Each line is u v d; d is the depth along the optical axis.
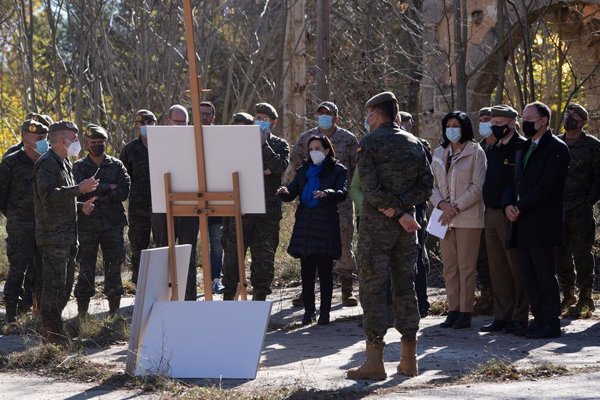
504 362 8.12
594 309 11.30
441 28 17.38
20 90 24.84
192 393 7.22
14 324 10.65
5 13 21.94
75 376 8.04
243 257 8.41
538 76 22.50
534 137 9.59
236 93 23.77
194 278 11.24
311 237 10.72
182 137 8.38
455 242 10.34
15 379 7.98
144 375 7.83
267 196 11.33
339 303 12.61
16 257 10.93
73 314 11.64
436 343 9.37
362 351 9.15
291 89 21.95
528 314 10.27
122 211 11.36
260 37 25.39
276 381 7.72
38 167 9.20
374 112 7.59
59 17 21.56
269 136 11.55
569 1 16.08
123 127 22.28
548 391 7.07
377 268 7.49
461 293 10.27
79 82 21.00
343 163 12.09
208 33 23.62
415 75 22.52
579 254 11.06
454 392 7.08
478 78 16.98
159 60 22.20
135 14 22.16
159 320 8.09
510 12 16.38
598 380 7.43
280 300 12.79
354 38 23.16
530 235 9.48
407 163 7.41
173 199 8.43
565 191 11.10
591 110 18.03
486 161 10.30
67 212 9.35
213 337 8.00
